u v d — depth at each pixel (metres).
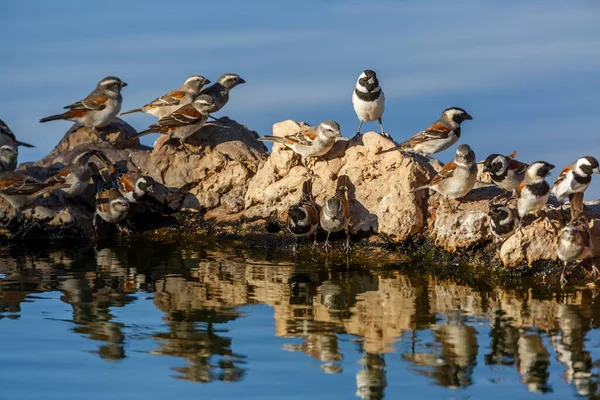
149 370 11.57
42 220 19.55
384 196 18.59
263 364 11.77
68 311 14.09
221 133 21.80
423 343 12.58
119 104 21.95
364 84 19.94
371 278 16.33
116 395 10.70
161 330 13.14
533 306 14.45
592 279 16.19
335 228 17.84
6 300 14.66
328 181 19.44
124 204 19.55
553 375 11.38
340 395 10.70
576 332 13.02
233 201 20.56
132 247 19.00
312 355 12.12
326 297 14.96
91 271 16.73
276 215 19.75
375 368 11.62
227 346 12.49
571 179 17.06
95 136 22.31
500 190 19.03
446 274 16.72
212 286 15.64
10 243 19.34
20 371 11.49
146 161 21.33
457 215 17.62
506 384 11.09
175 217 20.62
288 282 15.98
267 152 21.95
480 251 17.48
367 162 19.20
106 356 12.08
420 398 10.62
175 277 16.27
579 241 15.47
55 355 12.09
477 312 14.08
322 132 18.98
